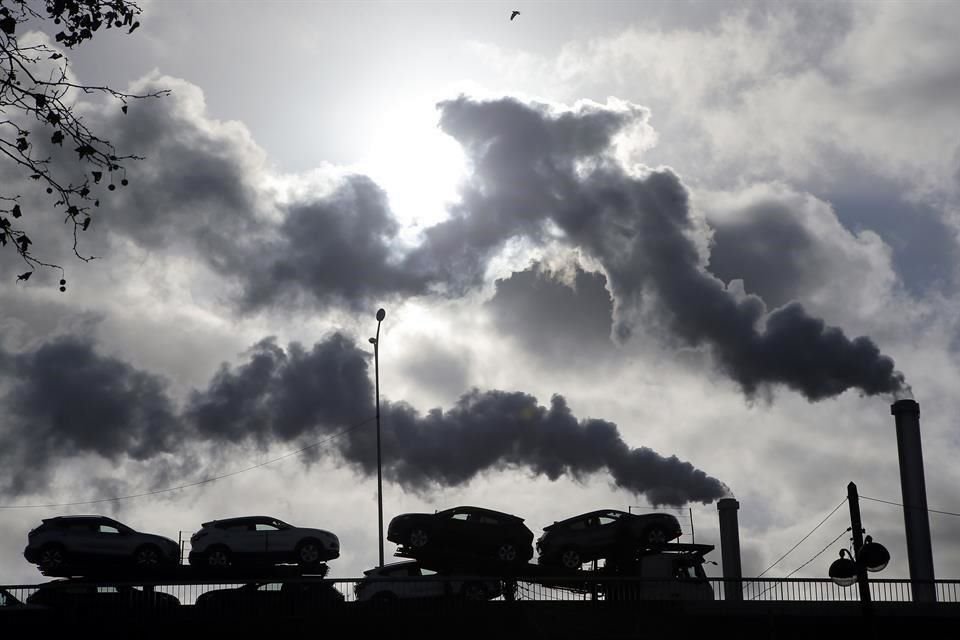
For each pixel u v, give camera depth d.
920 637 34.25
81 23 14.03
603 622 32.84
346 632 31.38
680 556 35.66
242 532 36.34
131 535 35.59
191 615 30.73
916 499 54.78
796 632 33.66
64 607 30.22
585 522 38.31
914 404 56.16
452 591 32.91
